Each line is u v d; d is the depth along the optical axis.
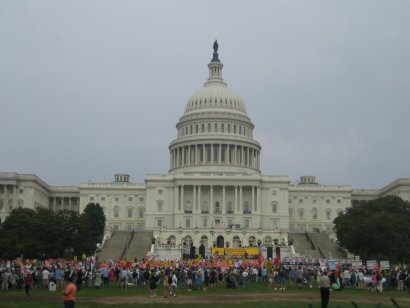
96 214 179.25
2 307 48.22
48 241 113.94
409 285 68.19
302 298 58.69
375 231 127.56
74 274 73.69
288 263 98.19
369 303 53.66
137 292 67.19
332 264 96.69
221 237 182.25
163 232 182.12
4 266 84.94
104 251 160.00
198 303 52.62
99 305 50.25
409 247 127.19
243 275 76.31
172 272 64.62
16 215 135.62
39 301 53.81
